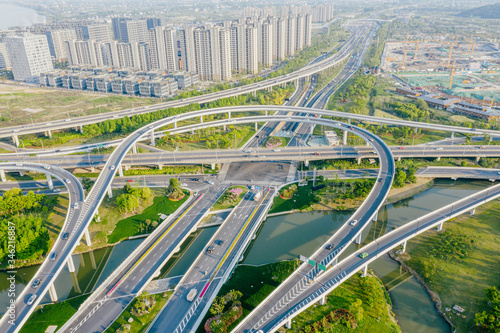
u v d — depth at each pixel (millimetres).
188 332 195375
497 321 196125
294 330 199375
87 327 199750
